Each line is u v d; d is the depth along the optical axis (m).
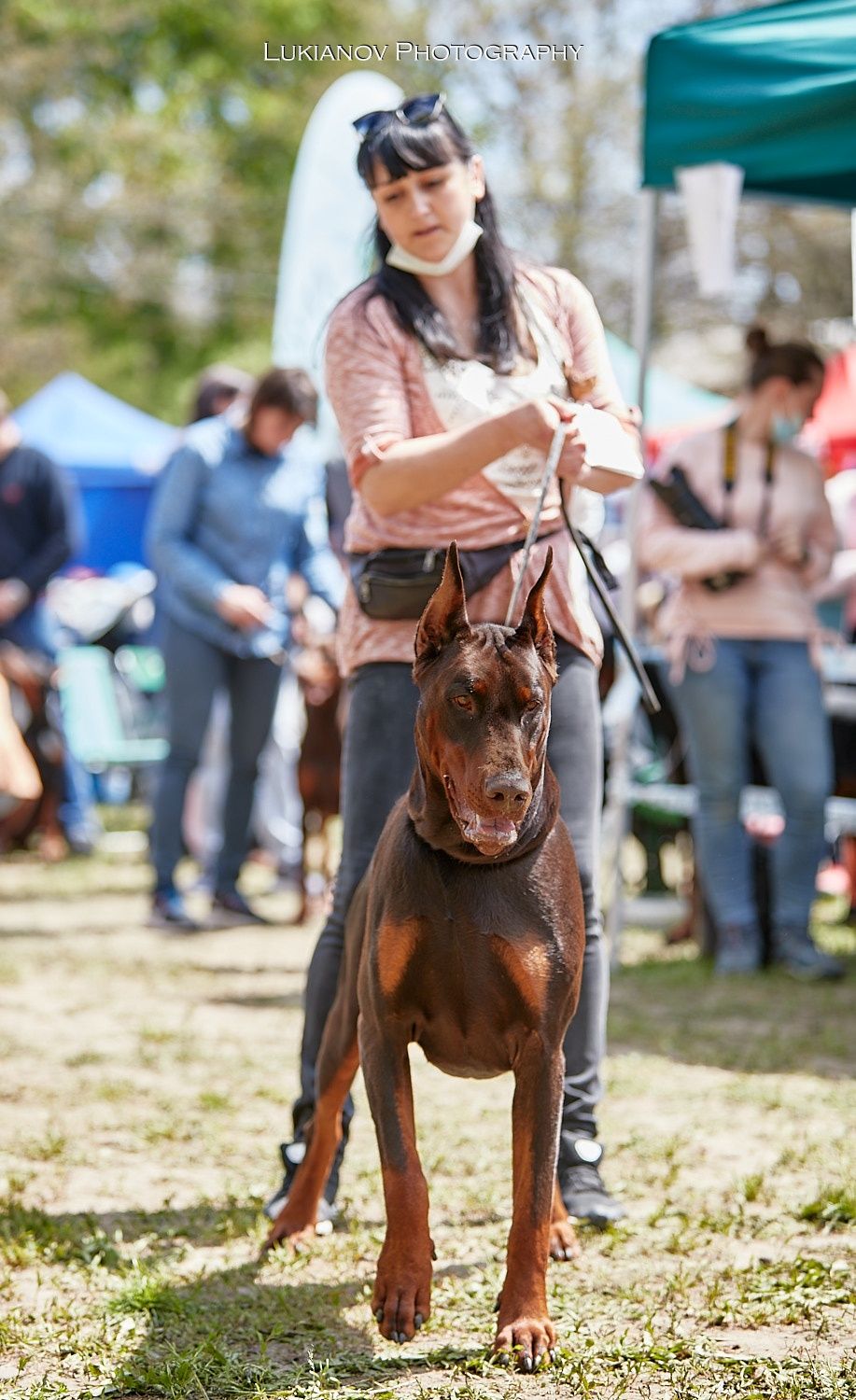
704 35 6.62
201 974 7.55
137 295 28.34
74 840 12.54
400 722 3.90
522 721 3.04
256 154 29.70
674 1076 5.58
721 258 6.55
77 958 7.86
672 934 8.72
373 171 3.77
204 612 8.48
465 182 3.80
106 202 27.95
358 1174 4.43
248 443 8.59
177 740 8.68
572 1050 3.99
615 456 3.61
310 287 10.45
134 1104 5.18
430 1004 3.20
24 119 27.80
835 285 24.22
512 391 3.83
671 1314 3.37
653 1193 4.28
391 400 3.78
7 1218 4.02
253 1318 3.37
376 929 3.19
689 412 14.40
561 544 3.89
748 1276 3.58
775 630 7.44
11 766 7.84
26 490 10.70
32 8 27.16
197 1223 4.04
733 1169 4.49
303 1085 4.01
